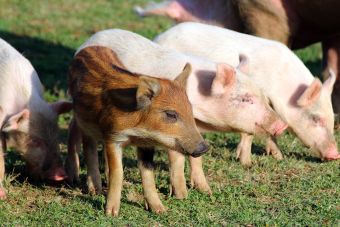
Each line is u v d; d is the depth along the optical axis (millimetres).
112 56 8984
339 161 10562
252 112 9031
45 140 9445
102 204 8688
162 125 7914
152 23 19125
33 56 16109
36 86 9828
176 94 7973
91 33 18141
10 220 8383
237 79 9070
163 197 9141
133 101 7988
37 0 20797
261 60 10219
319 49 17312
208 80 9148
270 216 8523
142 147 8508
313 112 10359
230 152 10953
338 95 12398
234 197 9164
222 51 10203
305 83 10344
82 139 9188
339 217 8453
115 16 19672
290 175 10008
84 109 8508
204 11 12820
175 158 9000
